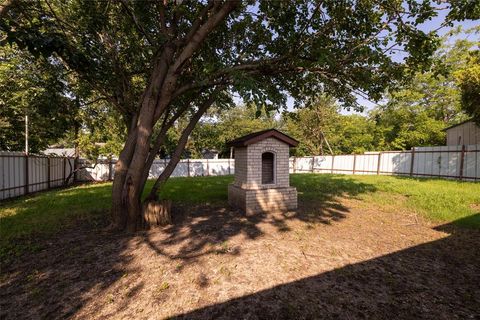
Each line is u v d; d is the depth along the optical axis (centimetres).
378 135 2762
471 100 1040
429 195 859
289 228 551
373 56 501
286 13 574
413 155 1518
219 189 1093
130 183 525
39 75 703
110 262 392
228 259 397
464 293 309
